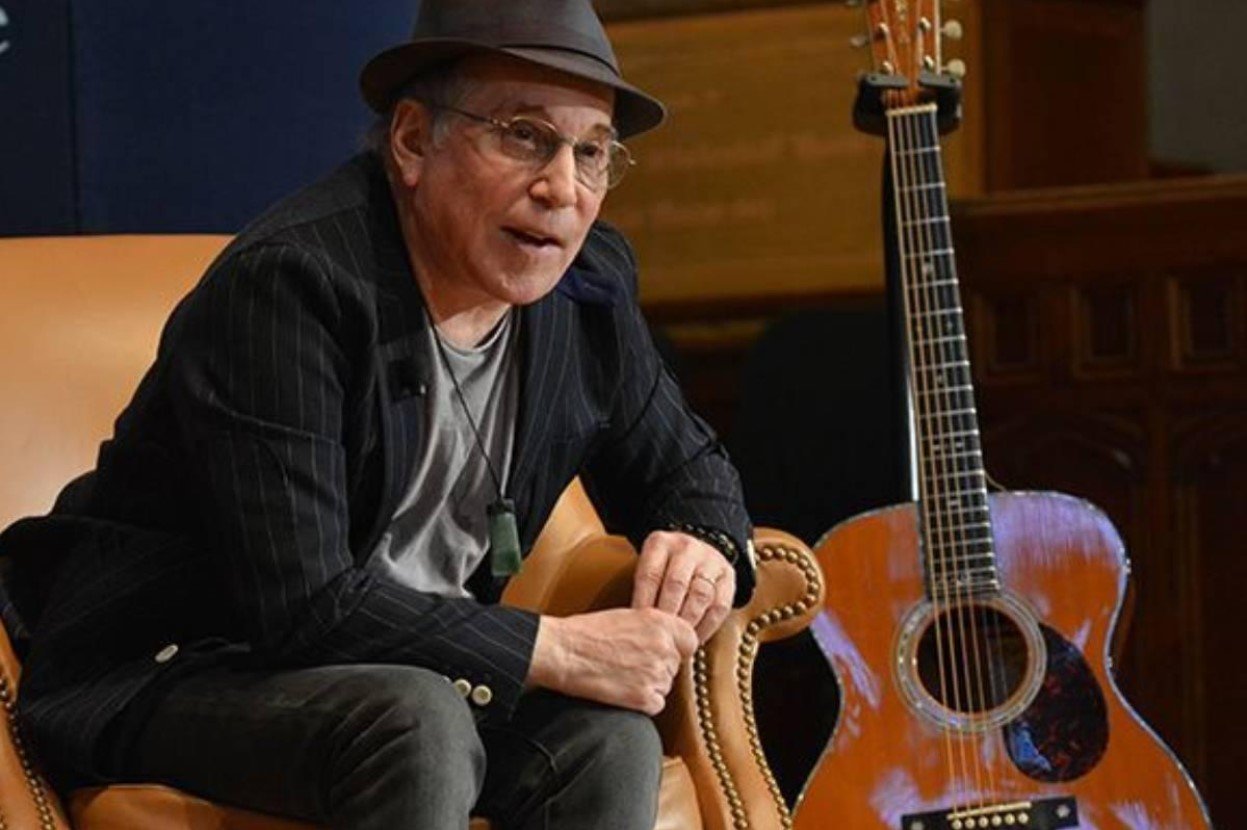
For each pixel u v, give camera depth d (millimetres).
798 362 12406
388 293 7430
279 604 7129
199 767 7289
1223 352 12625
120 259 9133
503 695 7258
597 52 7438
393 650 7184
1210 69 18391
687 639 7621
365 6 11461
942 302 9617
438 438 7625
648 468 8406
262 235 7324
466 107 7344
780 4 14430
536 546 8641
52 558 7859
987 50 14234
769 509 12344
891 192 9906
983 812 9109
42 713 7406
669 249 14594
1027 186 14516
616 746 7344
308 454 7168
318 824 7168
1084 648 9281
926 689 9312
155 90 11148
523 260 7375
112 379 8828
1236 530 12625
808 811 9094
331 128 11430
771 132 14422
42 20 11000
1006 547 9359
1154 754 9172
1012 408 12992
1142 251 12711
